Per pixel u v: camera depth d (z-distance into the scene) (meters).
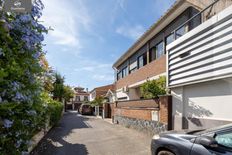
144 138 12.44
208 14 10.27
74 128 17.78
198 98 8.91
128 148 10.05
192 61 9.09
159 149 5.73
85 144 11.08
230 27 7.11
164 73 15.62
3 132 3.71
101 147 10.37
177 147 5.14
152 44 18.75
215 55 7.78
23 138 4.54
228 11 7.21
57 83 30.77
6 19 3.76
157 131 11.84
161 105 11.43
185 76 9.55
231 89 7.26
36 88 4.88
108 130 16.30
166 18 14.80
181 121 9.82
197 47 8.80
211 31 8.03
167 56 11.24
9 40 3.67
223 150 4.39
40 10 4.57
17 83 3.80
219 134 4.68
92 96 68.69
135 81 22.47
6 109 3.46
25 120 4.46
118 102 21.17
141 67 20.80
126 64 27.06
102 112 32.06
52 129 16.78
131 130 15.86
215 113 7.96
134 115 15.94
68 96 46.38
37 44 4.71
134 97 24.16
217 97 7.89
